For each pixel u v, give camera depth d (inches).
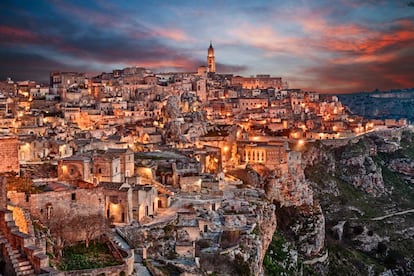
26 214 2881.4
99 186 4284.0
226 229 4817.9
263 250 5457.7
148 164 6309.1
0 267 2554.1
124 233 3937.0
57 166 5246.1
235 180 7406.5
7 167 3713.1
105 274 2965.1
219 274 4143.7
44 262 2506.2
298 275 6250.0
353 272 7608.3
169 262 3745.1
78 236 3427.7
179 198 5506.9
